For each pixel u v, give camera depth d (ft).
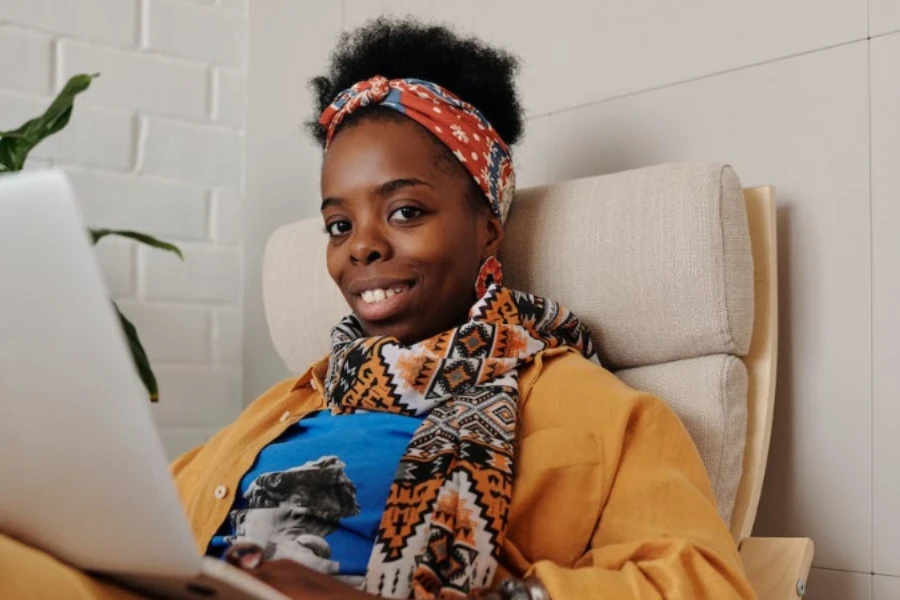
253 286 6.86
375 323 3.62
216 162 6.98
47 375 1.75
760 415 3.55
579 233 3.73
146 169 6.68
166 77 6.80
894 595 3.55
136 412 1.74
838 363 3.76
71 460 1.81
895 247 3.63
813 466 3.81
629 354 3.64
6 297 1.71
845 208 3.78
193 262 6.82
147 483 1.77
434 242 3.55
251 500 3.20
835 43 3.85
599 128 4.69
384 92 3.66
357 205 3.61
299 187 6.49
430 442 3.06
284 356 5.13
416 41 4.07
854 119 3.78
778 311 3.93
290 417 3.71
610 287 3.63
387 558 2.84
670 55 4.41
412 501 2.93
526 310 3.51
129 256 6.56
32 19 6.31
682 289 3.45
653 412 3.06
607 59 4.68
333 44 6.24
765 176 4.04
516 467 3.05
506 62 4.17
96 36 6.53
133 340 5.46
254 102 7.02
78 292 1.69
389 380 3.29
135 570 1.92
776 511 3.90
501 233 3.84
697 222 3.45
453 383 3.25
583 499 2.95
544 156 4.95
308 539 3.02
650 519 2.85
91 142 6.48
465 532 2.84
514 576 2.93
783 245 3.95
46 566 1.92
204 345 6.82
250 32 7.14
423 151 3.59
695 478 3.02
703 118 4.27
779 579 3.18
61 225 1.65
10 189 1.65
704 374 3.43
